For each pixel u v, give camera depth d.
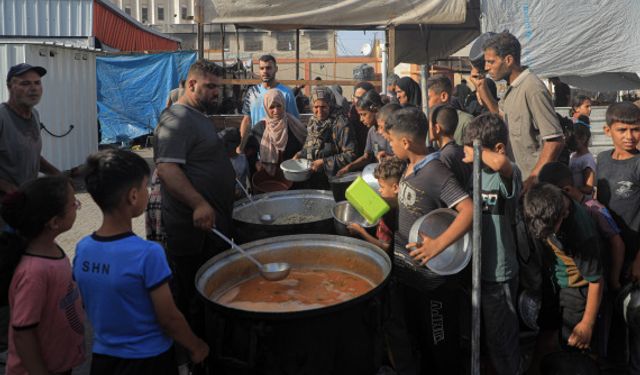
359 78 7.81
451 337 2.97
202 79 3.23
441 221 2.79
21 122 4.05
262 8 6.89
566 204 2.79
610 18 7.24
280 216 3.93
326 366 2.27
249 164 5.09
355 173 4.23
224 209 3.40
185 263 3.36
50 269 2.41
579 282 2.99
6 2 14.99
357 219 3.49
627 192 3.28
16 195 2.37
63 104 11.05
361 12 6.98
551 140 3.75
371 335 2.41
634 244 3.28
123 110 15.23
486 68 4.02
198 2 6.89
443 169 2.80
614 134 3.33
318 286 2.82
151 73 15.15
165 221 3.31
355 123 5.42
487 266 2.91
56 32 15.23
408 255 2.93
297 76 9.98
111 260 2.17
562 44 7.33
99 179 2.17
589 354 3.24
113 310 2.19
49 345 2.47
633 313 3.03
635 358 3.13
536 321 3.24
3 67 9.77
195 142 3.19
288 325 2.21
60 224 2.44
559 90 9.09
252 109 6.08
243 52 34.59
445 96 4.52
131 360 2.21
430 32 10.98
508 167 2.80
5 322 3.30
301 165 4.65
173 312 2.23
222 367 2.37
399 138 2.93
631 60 7.32
